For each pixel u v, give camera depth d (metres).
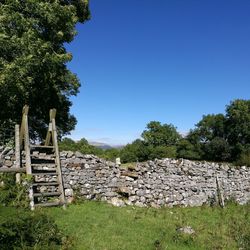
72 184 17.16
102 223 13.44
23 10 25.02
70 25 26.55
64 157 17.33
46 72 25.53
